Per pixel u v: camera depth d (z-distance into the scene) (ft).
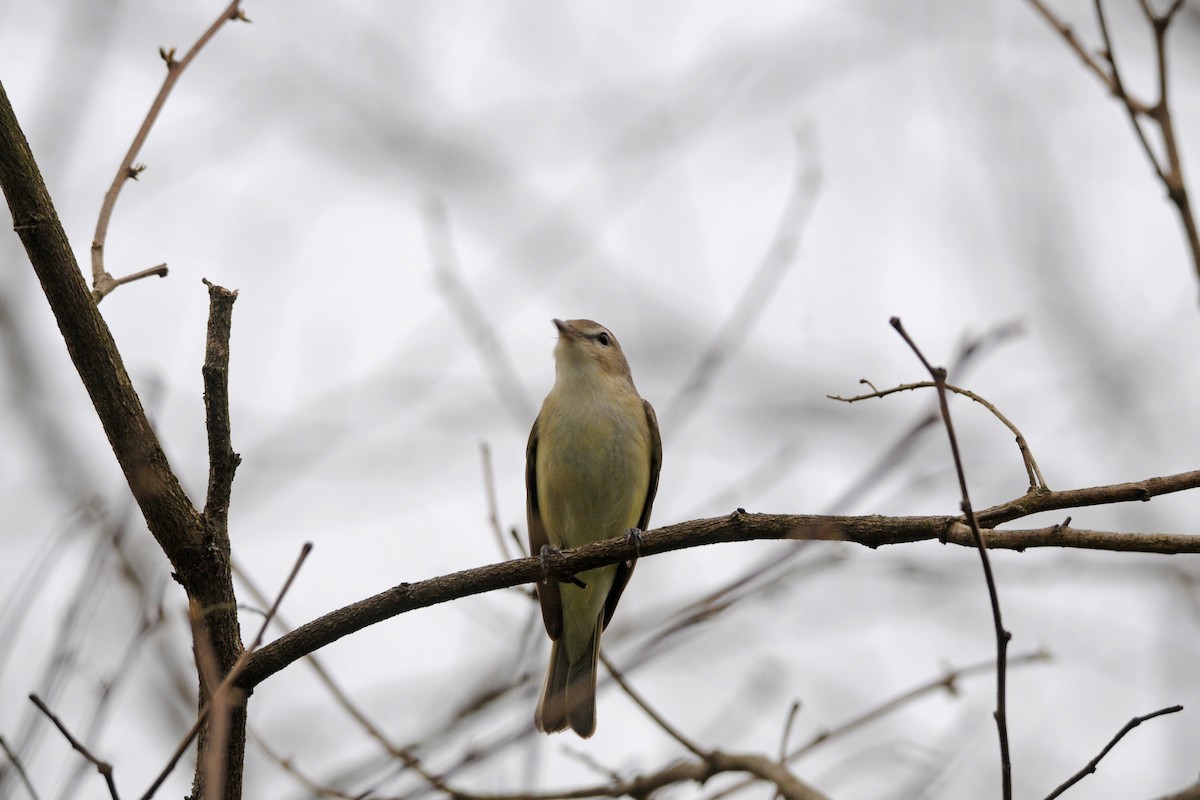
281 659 26.20
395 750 33.06
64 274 23.54
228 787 25.17
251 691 26.09
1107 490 24.68
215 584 25.58
